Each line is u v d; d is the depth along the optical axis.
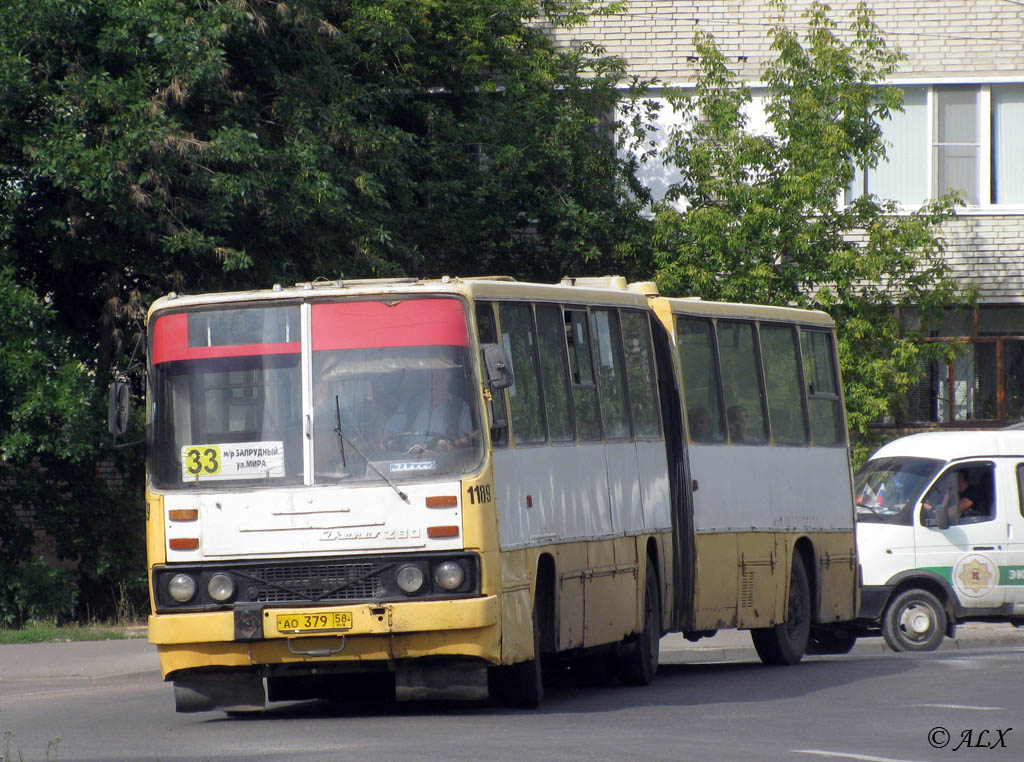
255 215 78.62
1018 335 111.44
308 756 35.50
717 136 92.38
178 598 43.31
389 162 85.19
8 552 78.62
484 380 44.38
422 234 97.31
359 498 43.06
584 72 107.88
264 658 42.78
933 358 96.19
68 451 72.00
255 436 43.97
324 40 86.06
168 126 72.19
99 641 67.62
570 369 51.56
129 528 80.25
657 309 60.75
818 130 89.56
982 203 111.44
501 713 46.03
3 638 67.88
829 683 55.50
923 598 74.19
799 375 69.50
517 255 101.38
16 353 71.31
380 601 42.69
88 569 78.62
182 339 44.97
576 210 96.50
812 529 68.69
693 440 60.56
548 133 98.56
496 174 98.19
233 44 80.00
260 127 79.94
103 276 81.56
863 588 74.12
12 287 72.31
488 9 100.25
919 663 63.53
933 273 93.81
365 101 87.12
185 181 74.19
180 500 43.59
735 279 89.56
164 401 44.66
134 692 55.50
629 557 54.28
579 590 49.84
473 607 42.50
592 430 52.62
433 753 35.72
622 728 41.44
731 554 62.16
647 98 110.69
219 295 45.06
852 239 103.38
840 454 72.00
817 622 68.94
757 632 66.12
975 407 111.38
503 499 44.62
